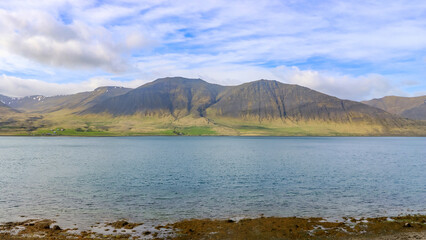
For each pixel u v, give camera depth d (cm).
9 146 18700
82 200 4550
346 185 5794
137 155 12719
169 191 5212
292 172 7550
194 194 4988
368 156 12781
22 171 7562
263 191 5228
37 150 15325
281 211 4009
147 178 6569
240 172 7525
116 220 3609
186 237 3048
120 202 4444
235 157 11919
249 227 3322
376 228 3303
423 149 18100
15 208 4097
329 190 5322
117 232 3188
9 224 3397
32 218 3672
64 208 4122
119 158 11300
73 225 3412
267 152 14812
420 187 5631
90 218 3678
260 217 3738
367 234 3141
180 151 15288
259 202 4462
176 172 7506
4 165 8788
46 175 6944
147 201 4509
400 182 6159
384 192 5175
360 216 3794
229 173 7350
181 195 4906
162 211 3988
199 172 7512
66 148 17125
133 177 6700
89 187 5541
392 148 19200
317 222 3516
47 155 12338
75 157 11569
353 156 12719
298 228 3297
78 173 7281
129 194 4975
